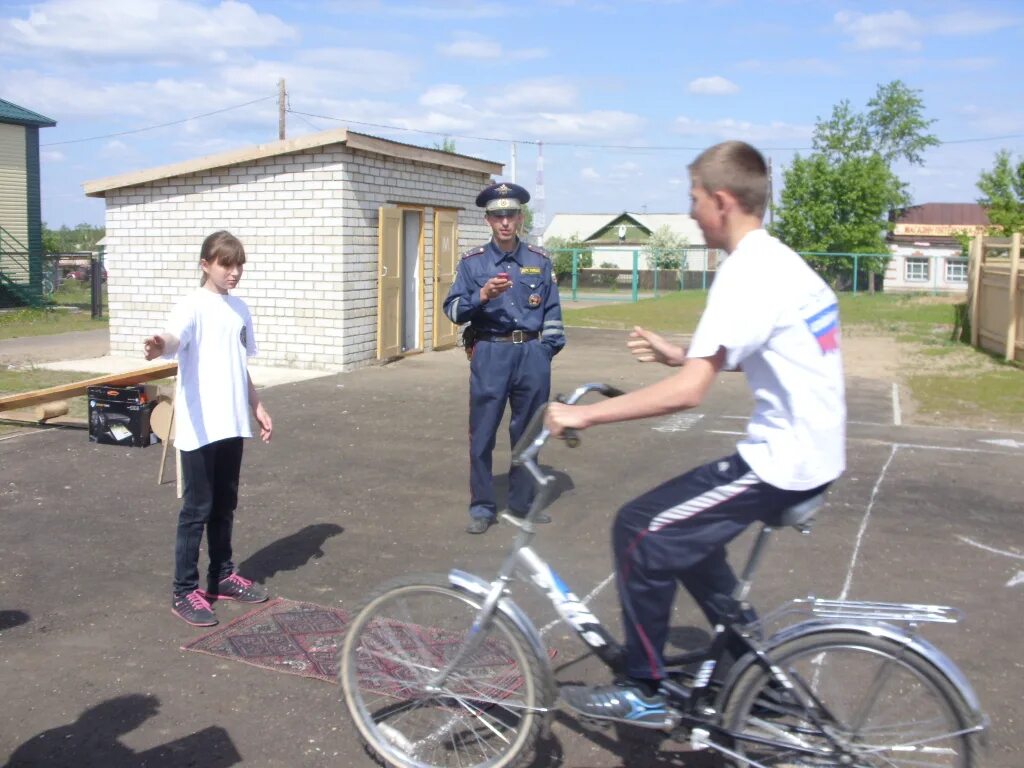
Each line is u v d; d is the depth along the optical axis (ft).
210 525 16.11
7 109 80.64
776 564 18.11
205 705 12.85
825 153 206.28
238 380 15.60
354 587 17.07
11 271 82.07
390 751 11.35
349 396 36.78
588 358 50.47
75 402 35.42
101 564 18.13
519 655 10.72
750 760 10.13
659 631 10.39
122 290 48.65
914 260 189.16
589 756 11.72
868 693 9.80
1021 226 135.95
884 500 22.45
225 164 44.68
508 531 20.26
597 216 248.52
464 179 54.13
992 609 16.11
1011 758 11.54
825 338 9.45
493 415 20.10
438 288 51.96
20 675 13.67
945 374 44.42
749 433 9.81
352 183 43.86
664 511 9.94
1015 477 24.61
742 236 9.82
